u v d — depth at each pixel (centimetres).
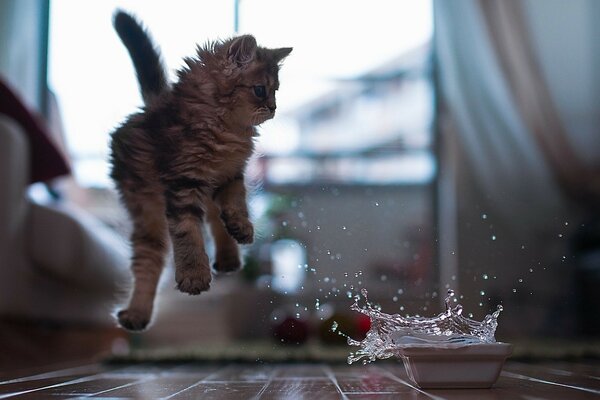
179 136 183
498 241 470
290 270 440
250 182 205
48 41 503
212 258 204
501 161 492
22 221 282
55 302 306
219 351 319
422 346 158
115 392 167
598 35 473
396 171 560
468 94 509
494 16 479
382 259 477
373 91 572
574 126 470
